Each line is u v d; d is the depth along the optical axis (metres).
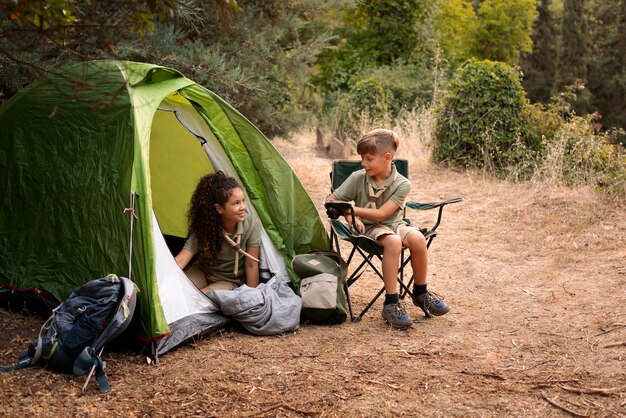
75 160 4.47
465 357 4.11
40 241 4.55
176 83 4.75
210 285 4.68
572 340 4.38
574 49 33.44
